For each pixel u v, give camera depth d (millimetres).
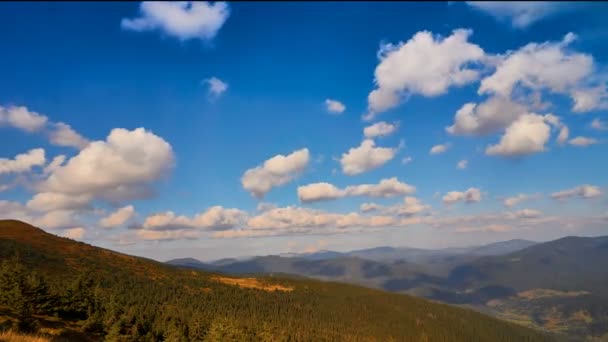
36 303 90875
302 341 199875
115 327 99438
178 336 119312
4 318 76500
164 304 185875
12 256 182500
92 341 91188
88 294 113188
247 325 168875
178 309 179500
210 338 123688
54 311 95625
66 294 101688
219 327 127312
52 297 95875
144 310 148750
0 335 40469
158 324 127438
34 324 80625
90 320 99000
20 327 75250
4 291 86062
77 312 103438
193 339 127688
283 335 179875
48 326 86375
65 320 97688
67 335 85438
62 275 179500
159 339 119125
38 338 42188
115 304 114812
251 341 136125
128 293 182125
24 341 40000
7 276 90562
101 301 117062
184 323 141375
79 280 117875
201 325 137875
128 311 118125
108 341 94562
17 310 83562
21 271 94375
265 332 146750
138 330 112188
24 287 89062
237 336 127188
